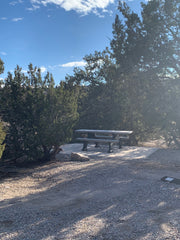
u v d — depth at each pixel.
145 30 12.95
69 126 9.48
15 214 4.40
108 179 6.69
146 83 12.61
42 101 8.95
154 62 12.73
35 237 3.49
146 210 4.45
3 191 5.96
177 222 3.86
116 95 15.85
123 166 8.19
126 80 14.41
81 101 17.19
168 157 9.86
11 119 8.98
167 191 5.56
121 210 4.48
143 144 15.22
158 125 12.58
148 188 5.83
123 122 15.27
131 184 6.21
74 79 17.73
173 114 11.82
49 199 5.29
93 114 16.42
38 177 7.43
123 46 13.90
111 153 10.80
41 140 8.91
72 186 6.23
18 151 9.01
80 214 4.36
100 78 17.89
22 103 8.93
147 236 3.43
